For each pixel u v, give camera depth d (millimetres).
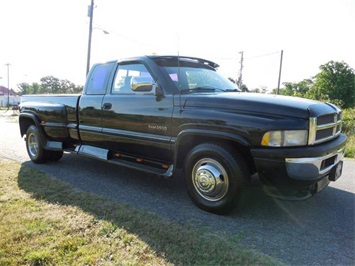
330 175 3520
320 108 3207
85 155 4914
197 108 3463
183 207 3670
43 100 5820
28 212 3381
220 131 3229
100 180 4773
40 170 5320
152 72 3977
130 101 4164
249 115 3117
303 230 3123
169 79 3852
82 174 5113
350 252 2709
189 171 3615
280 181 3029
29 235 2846
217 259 2525
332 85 52656
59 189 4215
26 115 5914
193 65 4422
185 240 2809
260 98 3305
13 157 6500
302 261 2545
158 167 4047
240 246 2748
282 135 2945
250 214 3480
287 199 3199
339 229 3162
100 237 2848
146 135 3982
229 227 3139
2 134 10773
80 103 4977
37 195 3945
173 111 3656
